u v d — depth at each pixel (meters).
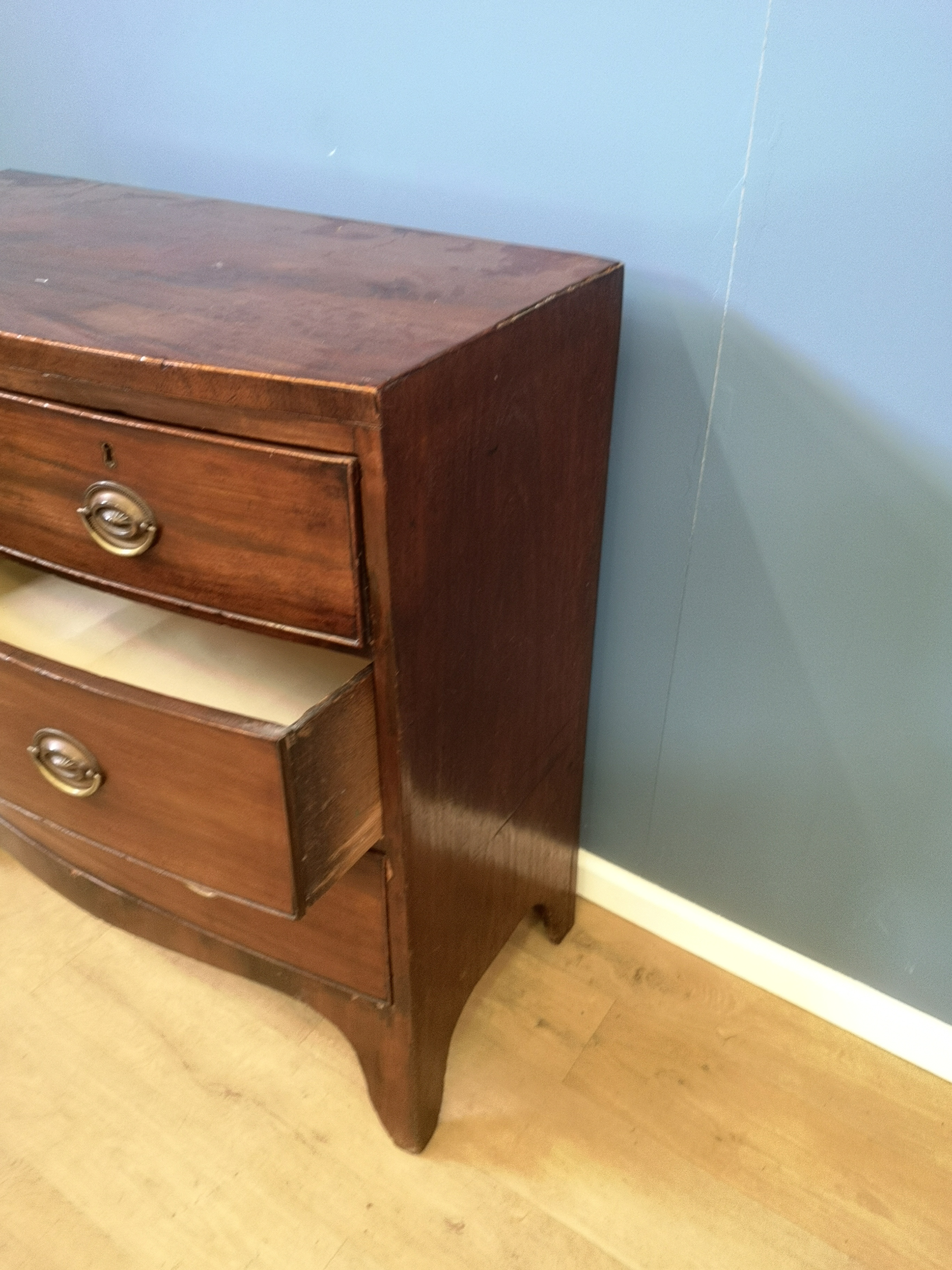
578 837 1.15
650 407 0.92
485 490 0.71
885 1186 0.94
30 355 0.64
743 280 0.82
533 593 0.85
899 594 0.86
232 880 0.70
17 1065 1.02
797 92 0.74
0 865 1.25
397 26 0.89
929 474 0.81
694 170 0.80
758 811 1.05
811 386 0.83
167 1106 0.99
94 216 0.94
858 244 0.76
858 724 0.94
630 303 0.89
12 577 0.93
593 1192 0.92
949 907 0.97
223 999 1.09
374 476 0.58
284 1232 0.89
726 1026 1.08
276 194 1.07
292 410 0.58
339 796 0.67
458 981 0.93
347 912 0.80
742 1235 0.90
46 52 1.15
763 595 0.94
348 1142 0.96
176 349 0.61
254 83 1.01
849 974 1.08
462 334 0.64
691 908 1.16
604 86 0.81
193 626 0.87
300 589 0.64
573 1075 1.03
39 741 0.74
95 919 1.18
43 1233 0.88
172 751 0.66
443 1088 0.97
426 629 0.68
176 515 0.65
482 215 0.94
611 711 1.11
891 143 0.72
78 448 0.67
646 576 1.00
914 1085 1.03
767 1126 0.99
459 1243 0.88
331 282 0.75
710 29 0.75
